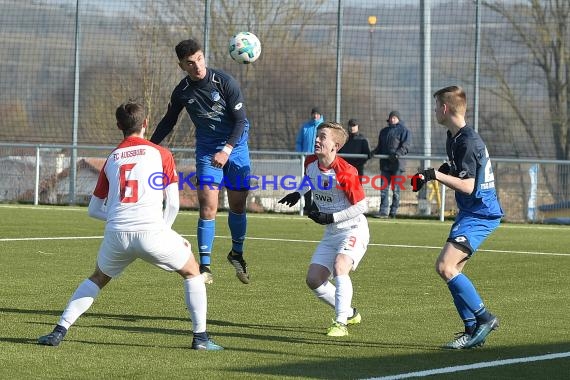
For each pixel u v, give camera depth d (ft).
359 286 75.00
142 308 62.75
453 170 51.49
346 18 167.12
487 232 52.24
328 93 171.22
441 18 165.68
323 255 57.11
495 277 81.66
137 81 174.60
